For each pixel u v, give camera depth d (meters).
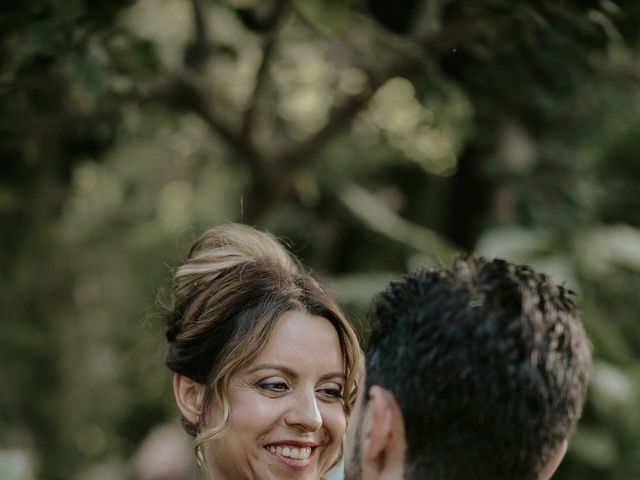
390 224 7.51
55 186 6.79
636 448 5.90
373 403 1.64
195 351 2.50
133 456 10.34
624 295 7.56
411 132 7.66
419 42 4.72
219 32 6.62
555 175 7.59
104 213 10.22
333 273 8.48
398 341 1.63
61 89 4.50
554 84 5.07
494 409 1.55
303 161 6.12
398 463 1.62
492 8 3.83
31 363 9.56
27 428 9.66
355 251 8.43
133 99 5.36
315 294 2.52
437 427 1.58
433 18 4.82
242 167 9.15
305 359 2.44
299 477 2.44
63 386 9.83
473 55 4.95
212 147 8.98
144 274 10.35
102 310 10.41
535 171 7.54
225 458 2.46
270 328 2.44
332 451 2.49
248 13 4.87
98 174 8.30
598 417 6.04
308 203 8.53
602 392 5.89
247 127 5.89
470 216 7.97
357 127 8.16
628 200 8.50
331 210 8.43
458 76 5.29
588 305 6.21
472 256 1.74
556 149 7.46
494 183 7.73
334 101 6.73
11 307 9.17
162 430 8.02
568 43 4.00
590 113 7.34
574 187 7.65
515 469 1.57
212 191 9.87
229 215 9.66
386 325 1.66
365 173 8.77
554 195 7.61
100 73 3.53
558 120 7.32
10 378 9.32
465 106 5.58
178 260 3.18
